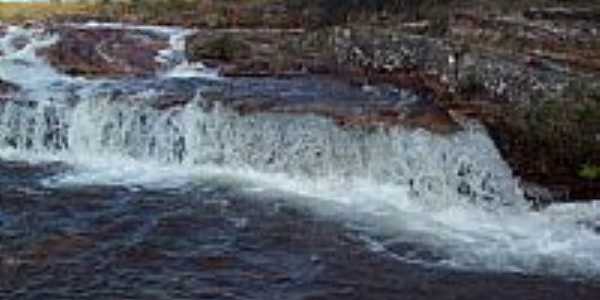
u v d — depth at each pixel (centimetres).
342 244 2208
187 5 5294
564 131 2544
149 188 2647
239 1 5275
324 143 2730
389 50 3534
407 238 2256
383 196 2581
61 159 3017
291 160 2775
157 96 3091
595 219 2395
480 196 2578
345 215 2416
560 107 2625
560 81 2786
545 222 2391
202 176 2777
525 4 4041
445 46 3338
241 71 3606
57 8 5441
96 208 2452
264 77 3509
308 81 3406
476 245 2219
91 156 3042
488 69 3000
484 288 1970
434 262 2106
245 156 2841
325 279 2006
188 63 3809
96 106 3031
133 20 5012
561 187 2506
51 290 1936
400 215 2427
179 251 2156
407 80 3284
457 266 2088
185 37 4325
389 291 1950
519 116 2645
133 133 2992
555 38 3409
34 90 3306
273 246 2191
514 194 2531
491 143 2614
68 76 3606
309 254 2144
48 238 2225
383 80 3344
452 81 3072
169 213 2409
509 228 2344
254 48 3916
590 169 2486
